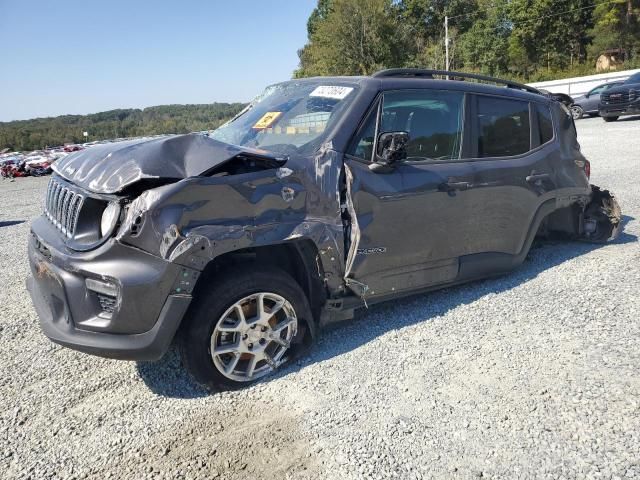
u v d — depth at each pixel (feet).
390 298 12.06
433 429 8.47
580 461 7.59
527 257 17.35
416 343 11.46
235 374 9.82
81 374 10.79
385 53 161.79
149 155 9.12
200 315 9.16
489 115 13.99
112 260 8.68
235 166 9.65
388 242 11.48
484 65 160.15
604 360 10.35
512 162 14.19
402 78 12.59
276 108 13.14
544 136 15.56
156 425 8.90
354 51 163.32
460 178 12.72
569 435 8.17
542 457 7.72
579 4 144.05
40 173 71.82
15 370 11.02
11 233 28.02
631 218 21.27
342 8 159.02
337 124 11.19
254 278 9.57
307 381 10.06
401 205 11.58
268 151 11.33
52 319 9.78
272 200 9.73
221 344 9.63
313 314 11.14
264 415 9.07
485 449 7.95
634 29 134.00
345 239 10.80
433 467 7.61
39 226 10.91
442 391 9.55
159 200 8.63
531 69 154.61
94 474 7.75
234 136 13.08
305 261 10.58
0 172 74.18
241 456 8.03
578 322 12.12
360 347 11.37
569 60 150.61
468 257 13.26
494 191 13.50
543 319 12.39
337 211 10.64
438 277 12.73
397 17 181.88
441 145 12.87
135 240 8.60
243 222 9.38
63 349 12.02
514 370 10.17
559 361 10.42
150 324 8.76
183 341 9.30
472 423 8.59
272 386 9.95
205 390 9.96
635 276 14.87
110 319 8.75
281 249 10.66
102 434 8.71
